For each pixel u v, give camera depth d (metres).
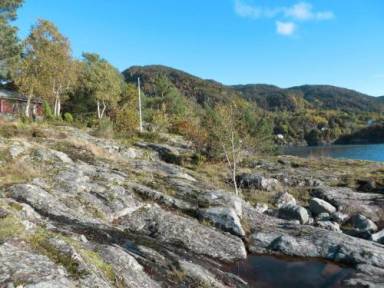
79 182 13.47
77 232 8.97
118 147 27.27
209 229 12.02
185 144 39.34
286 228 13.52
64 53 48.88
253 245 12.08
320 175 27.48
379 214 19.36
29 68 45.19
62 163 15.84
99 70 59.34
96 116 60.34
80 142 24.03
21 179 12.82
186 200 14.30
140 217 12.13
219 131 24.33
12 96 45.72
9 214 7.32
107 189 13.45
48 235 6.79
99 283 5.59
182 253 9.85
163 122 51.22
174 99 74.25
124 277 6.63
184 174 21.30
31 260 5.57
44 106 46.94
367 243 12.28
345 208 19.78
